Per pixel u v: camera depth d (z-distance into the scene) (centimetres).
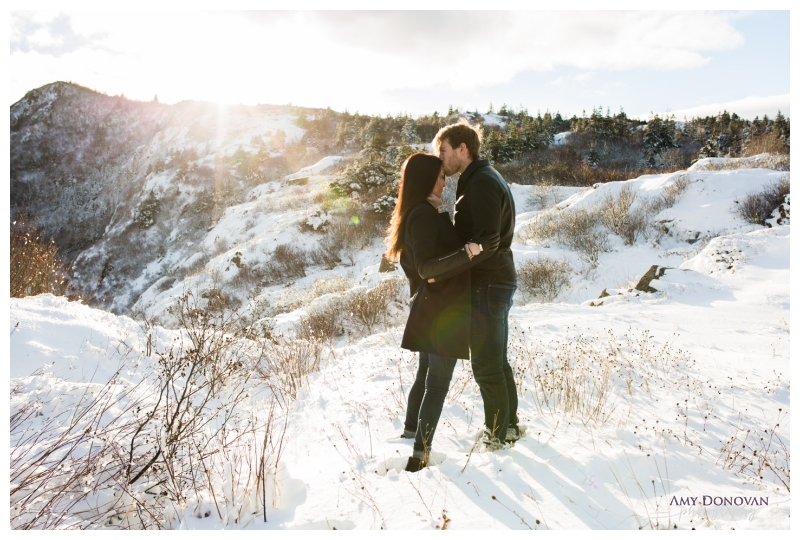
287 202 3534
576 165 4481
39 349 364
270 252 2333
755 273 895
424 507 200
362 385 404
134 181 7825
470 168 253
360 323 1128
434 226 241
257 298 1680
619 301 866
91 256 5003
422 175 252
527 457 242
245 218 3506
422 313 251
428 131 7044
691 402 350
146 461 253
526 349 487
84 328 428
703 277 912
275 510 212
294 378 457
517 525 184
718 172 1831
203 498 223
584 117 6975
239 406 399
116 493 227
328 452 276
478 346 257
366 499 212
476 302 256
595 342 538
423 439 239
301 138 7881
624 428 288
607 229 1756
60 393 311
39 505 209
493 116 8294
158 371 416
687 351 497
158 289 3002
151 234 5209
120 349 426
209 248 3284
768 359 459
